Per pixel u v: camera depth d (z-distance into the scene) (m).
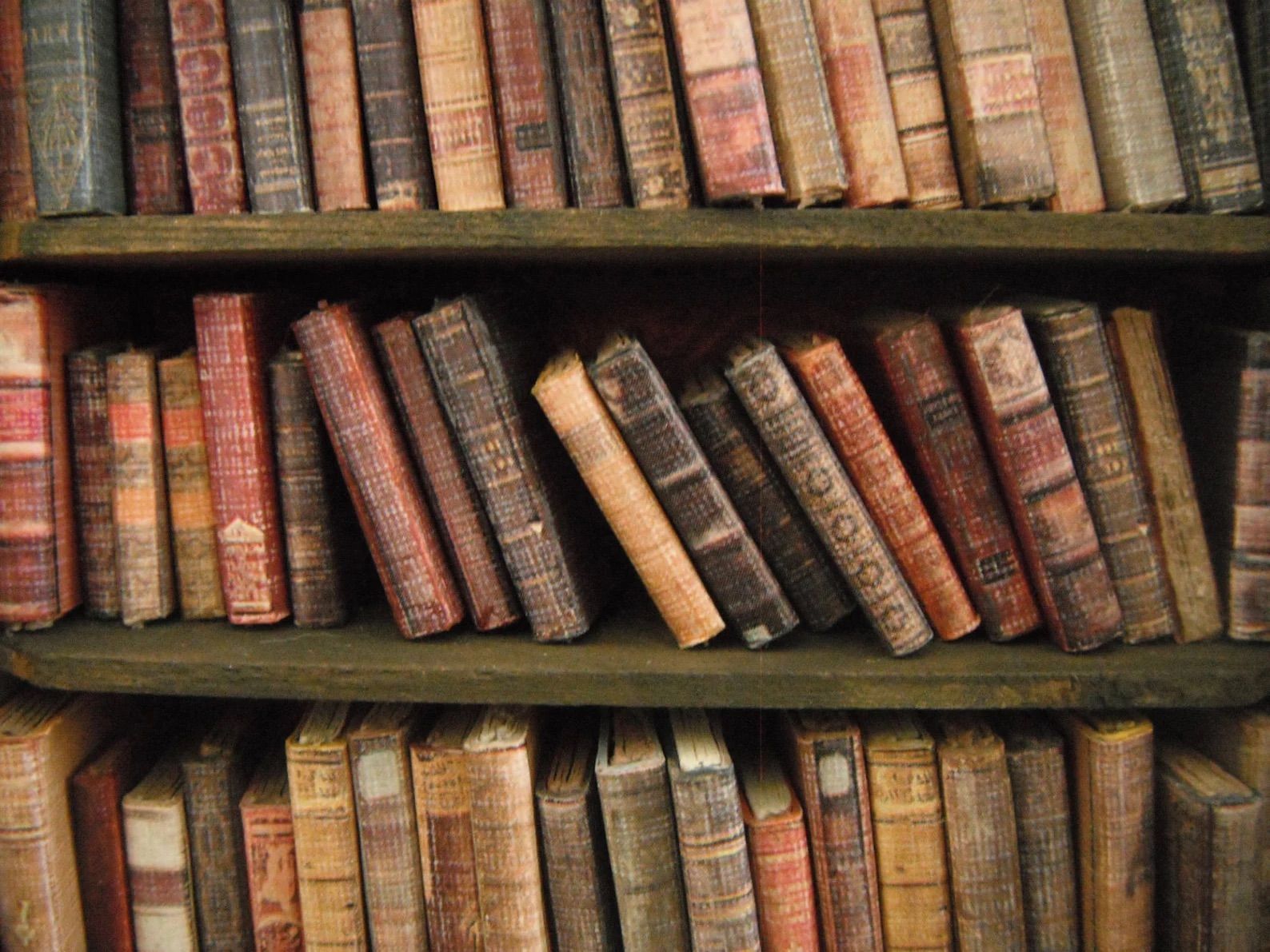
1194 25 0.68
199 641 0.75
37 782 0.73
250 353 0.74
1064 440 0.71
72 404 0.77
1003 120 0.67
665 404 0.70
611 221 0.67
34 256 0.70
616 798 0.71
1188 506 0.74
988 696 0.70
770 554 0.76
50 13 0.67
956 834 0.74
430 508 0.76
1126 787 0.73
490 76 0.69
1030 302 0.81
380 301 0.84
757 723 0.90
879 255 0.76
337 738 0.76
